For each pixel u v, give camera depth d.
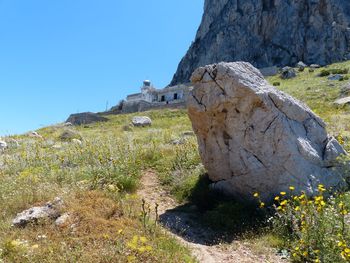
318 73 57.00
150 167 13.11
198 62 112.38
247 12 99.56
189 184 10.73
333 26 82.75
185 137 18.47
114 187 9.49
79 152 14.07
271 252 6.98
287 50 88.44
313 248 6.46
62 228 6.84
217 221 8.50
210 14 117.81
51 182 10.06
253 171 9.40
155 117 44.09
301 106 9.97
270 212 8.45
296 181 8.80
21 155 14.39
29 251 5.98
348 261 5.63
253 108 9.52
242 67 9.97
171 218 8.73
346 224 6.62
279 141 9.12
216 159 10.31
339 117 20.39
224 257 6.84
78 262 5.58
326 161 9.41
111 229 6.77
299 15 90.00
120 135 22.95
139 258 5.83
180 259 6.03
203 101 10.15
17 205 8.05
